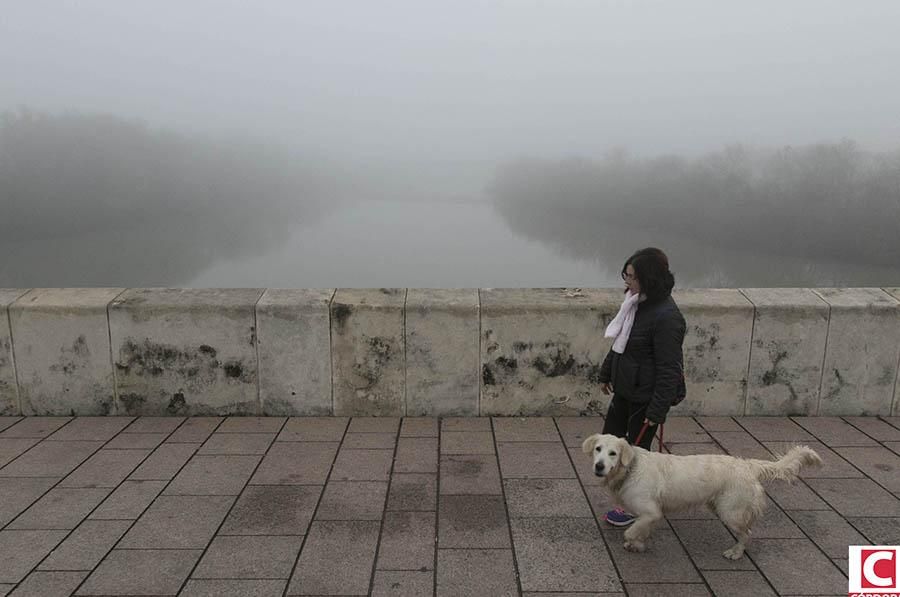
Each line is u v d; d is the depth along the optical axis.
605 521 3.79
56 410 5.39
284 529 3.68
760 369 5.35
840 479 4.31
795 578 3.27
